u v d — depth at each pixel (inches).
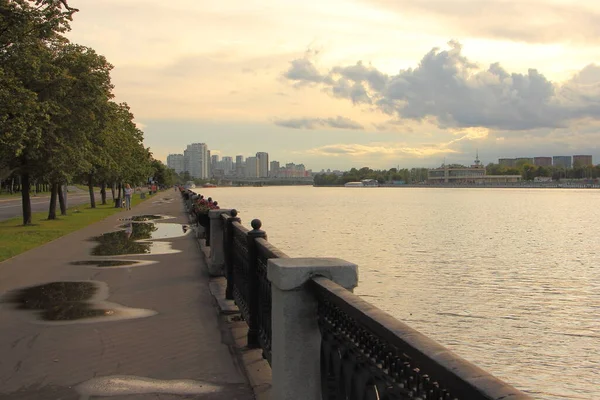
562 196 6673.2
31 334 283.9
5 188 4067.4
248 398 196.7
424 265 1133.1
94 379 217.8
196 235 804.0
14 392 205.2
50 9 716.0
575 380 471.5
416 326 641.6
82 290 402.0
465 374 74.2
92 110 991.6
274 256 192.1
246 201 4574.3
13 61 712.4
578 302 786.8
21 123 696.4
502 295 826.2
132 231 918.4
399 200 5206.7
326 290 131.3
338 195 6934.1
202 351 252.4
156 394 201.6
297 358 145.5
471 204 4377.5
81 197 3186.5
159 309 339.3
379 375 104.6
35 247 680.4
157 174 5019.7
